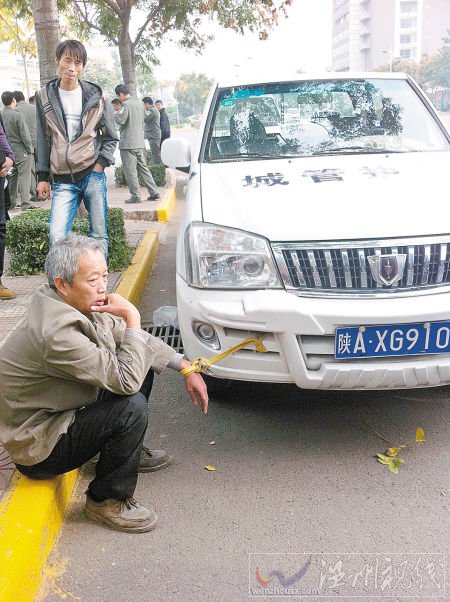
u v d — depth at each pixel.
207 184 3.64
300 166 3.75
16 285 5.70
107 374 2.42
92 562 2.45
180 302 3.22
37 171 4.86
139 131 10.20
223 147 4.18
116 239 6.03
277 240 2.96
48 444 2.48
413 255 2.91
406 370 2.87
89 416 2.54
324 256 2.92
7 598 2.04
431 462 3.03
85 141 4.71
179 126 79.06
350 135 4.20
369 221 2.97
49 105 4.67
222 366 3.07
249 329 2.92
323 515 2.67
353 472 2.97
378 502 2.74
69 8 13.47
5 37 16.80
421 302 2.85
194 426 3.44
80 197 4.92
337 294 2.90
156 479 2.98
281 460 3.09
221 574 2.36
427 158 3.84
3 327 4.55
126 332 2.57
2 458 2.90
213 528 2.62
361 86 4.56
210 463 3.09
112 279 5.76
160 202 10.42
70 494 2.88
